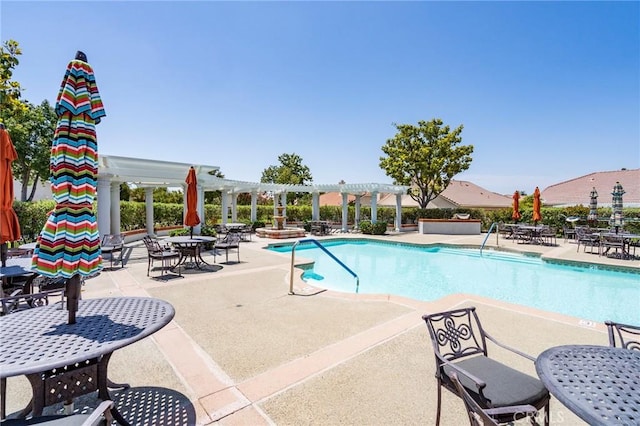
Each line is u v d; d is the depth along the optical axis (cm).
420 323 519
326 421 279
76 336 255
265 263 1053
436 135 2750
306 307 604
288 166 5103
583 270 1150
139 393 320
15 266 545
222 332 482
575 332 483
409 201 3638
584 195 2897
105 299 351
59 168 274
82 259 278
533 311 580
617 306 810
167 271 930
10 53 921
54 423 194
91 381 268
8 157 500
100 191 1199
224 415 286
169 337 462
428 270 1245
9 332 262
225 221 2127
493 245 1560
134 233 1686
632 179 2797
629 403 172
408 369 371
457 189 3694
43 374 245
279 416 286
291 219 2850
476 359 285
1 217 501
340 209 2919
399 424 276
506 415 221
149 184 1794
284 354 409
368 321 529
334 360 393
